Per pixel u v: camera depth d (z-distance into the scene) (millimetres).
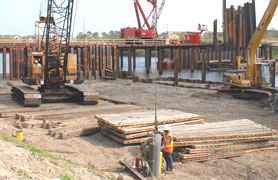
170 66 76250
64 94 21062
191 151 10070
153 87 35406
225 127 12070
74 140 12516
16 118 16188
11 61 43719
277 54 85250
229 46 70625
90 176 7684
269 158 10453
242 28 65125
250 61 25344
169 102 24719
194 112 20297
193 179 8742
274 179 8844
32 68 20531
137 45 57625
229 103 24094
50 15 20469
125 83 40281
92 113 17188
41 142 11945
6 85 35281
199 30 80312
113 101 22719
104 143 12242
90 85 37906
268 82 24922
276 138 11836
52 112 16781
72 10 20422
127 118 13008
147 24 74250
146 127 12109
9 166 6656
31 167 7055
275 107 20562
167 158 9203
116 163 9867
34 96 18594
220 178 8961
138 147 11594
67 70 21078
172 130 11453
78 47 49594
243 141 11086
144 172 8703
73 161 9609
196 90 32500
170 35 79188
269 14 23016
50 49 21188
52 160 8234
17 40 49438
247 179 8922
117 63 55750
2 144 8062
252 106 22688
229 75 26859
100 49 49281
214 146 10531
